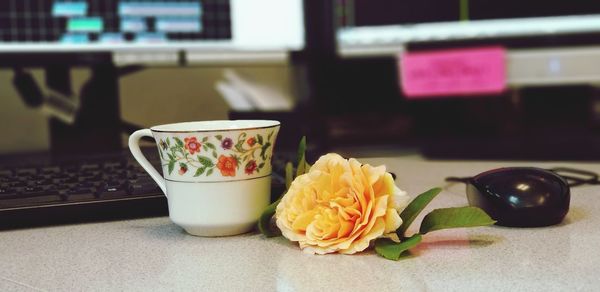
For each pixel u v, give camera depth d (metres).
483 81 0.85
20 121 0.83
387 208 0.37
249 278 0.33
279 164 0.57
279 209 0.40
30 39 0.75
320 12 0.83
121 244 0.41
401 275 0.33
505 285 0.31
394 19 0.85
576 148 0.81
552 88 0.91
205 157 0.41
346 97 0.92
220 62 0.81
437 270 0.34
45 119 0.84
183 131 0.40
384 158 0.81
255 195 0.42
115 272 0.35
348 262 0.36
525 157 0.77
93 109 0.84
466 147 0.83
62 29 0.76
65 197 0.48
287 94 0.89
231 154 0.41
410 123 0.91
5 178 0.53
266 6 0.82
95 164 0.59
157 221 0.48
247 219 0.42
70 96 0.84
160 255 0.38
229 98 0.88
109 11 0.77
